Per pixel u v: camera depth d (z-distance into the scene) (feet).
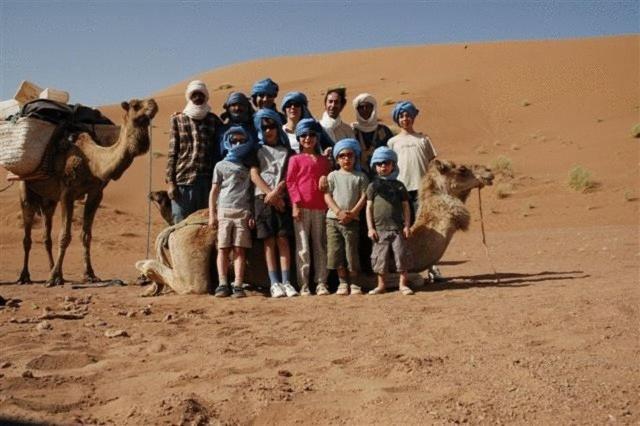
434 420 14.85
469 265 48.78
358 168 34.27
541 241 65.41
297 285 34.73
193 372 19.21
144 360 20.84
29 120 43.19
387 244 32.50
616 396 15.85
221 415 15.89
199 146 36.47
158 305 31.65
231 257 35.12
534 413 15.03
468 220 34.99
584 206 97.09
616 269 38.42
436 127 189.98
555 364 18.51
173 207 37.27
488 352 20.06
